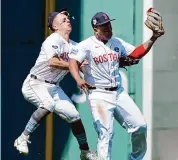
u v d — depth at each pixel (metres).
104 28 25.41
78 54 25.25
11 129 30.53
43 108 26.19
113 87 25.64
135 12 29.94
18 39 30.31
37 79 26.53
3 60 30.30
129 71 30.12
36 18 30.27
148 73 30.02
